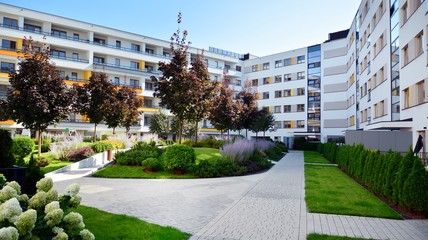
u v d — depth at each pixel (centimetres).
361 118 3616
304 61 5519
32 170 795
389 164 951
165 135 4481
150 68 5375
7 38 3922
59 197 427
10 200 338
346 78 4866
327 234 619
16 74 1669
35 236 340
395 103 2309
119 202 909
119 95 3000
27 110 1638
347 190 1135
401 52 2128
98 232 587
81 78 4525
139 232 593
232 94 2984
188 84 1823
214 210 828
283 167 2055
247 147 1880
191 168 1499
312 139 5306
